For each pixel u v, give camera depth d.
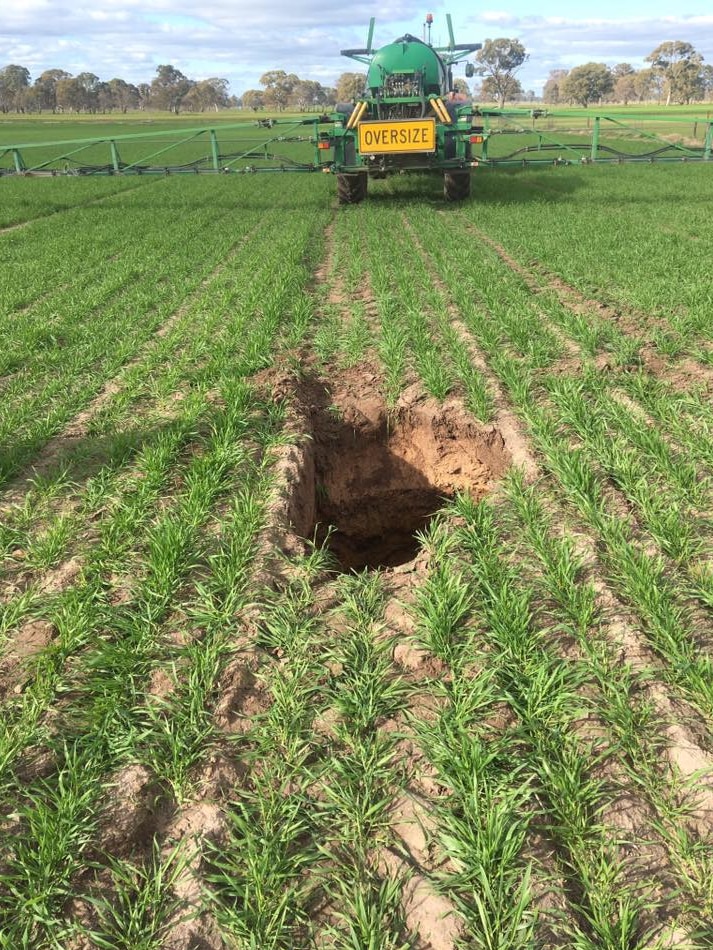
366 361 7.30
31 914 2.29
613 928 2.24
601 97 132.00
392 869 2.46
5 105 165.00
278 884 2.40
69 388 6.66
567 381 6.22
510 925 2.22
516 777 2.75
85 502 4.73
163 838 2.57
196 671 3.21
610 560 4.00
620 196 17.72
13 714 3.08
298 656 3.40
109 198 20.69
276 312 8.58
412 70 16.30
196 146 42.88
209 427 5.78
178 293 9.88
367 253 12.30
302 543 4.40
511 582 3.84
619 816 2.61
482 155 20.61
